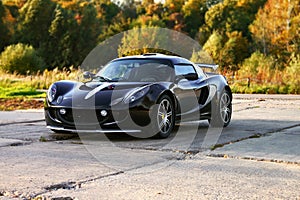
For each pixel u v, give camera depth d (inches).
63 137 250.2
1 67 1476.4
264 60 1090.7
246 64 1115.9
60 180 150.9
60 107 239.5
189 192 136.7
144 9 2561.5
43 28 2429.9
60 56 2327.8
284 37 1785.2
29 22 2421.3
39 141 236.2
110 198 130.6
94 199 129.6
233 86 864.3
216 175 158.6
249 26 2000.5
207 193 135.6
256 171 165.0
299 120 336.8
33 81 912.3
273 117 358.9
